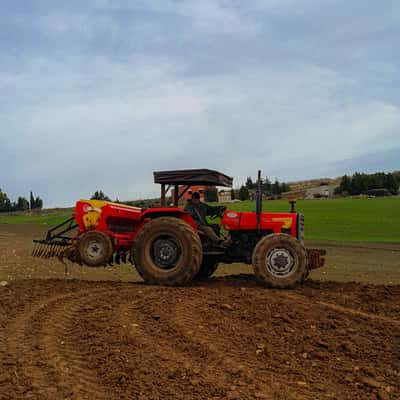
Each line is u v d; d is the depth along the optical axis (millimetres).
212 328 6449
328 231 35344
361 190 102688
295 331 6344
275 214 9781
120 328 6402
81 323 6711
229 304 7648
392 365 5246
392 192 99625
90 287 9430
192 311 7277
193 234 9469
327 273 14453
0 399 4289
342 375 4953
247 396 4367
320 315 7055
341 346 5793
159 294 8477
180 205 10492
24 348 5699
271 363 5242
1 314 7332
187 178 9953
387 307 7629
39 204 129000
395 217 45344
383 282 12570
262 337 6102
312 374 4965
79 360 5297
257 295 8227
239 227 9773
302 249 9055
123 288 9219
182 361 5219
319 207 58688
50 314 7254
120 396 4367
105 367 5047
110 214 10562
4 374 4863
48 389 4512
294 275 8984
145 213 10156
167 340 5973
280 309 7324
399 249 23484
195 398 4320
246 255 9938
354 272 14727
